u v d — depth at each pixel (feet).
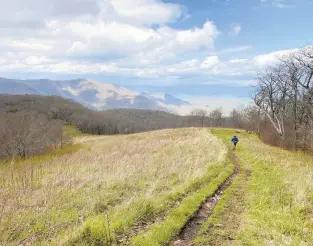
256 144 113.60
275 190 36.35
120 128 512.22
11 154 97.96
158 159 61.67
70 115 470.39
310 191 33.88
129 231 22.98
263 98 161.38
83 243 19.99
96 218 24.44
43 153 115.34
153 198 30.35
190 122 475.31
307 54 100.01
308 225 25.21
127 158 63.36
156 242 21.21
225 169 52.19
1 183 39.19
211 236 23.32
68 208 28.73
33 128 108.88
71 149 135.13
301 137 114.93
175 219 25.81
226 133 175.42
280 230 24.18
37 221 25.05
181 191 34.50
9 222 24.22
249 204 31.81
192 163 55.72
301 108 114.83
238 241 22.34
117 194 33.96
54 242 20.40
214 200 33.65
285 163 59.82
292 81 118.83
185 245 21.85
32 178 41.73
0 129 99.04
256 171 51.72
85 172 46.73
